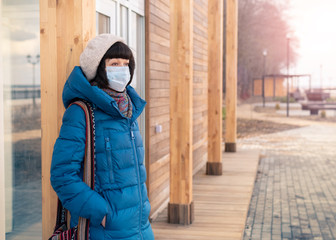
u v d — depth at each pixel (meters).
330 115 24.47
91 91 1.95
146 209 2.16
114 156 2.02
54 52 2.53
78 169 1.95
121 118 2.06
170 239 4.38
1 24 2.80
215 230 4.68
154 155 5.16
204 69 8.88
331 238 4.82
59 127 2.56
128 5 4.46
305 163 9.97
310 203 6.37
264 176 8.45
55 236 2.04
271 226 5.27
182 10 4.70
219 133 7.71
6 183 2.89
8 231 2.91
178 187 4.86
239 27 38.75
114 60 2.09
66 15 2.50
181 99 4.74
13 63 2.88
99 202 1.91
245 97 38.12
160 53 5.36
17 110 2.92
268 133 16.62
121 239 2.02
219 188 6.75
